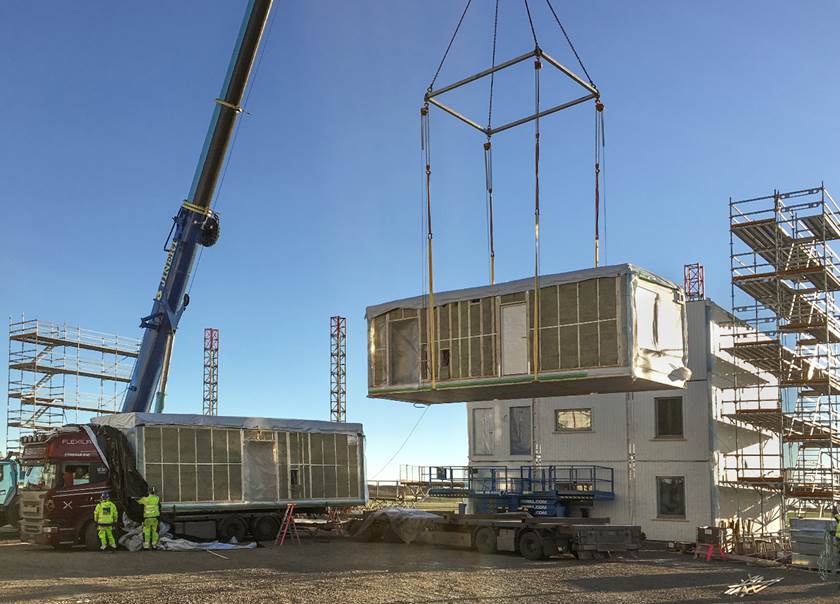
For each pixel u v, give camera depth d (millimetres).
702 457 32688
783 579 21766
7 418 44938
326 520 34125
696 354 33312
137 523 26453
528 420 37094
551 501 33031
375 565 22203
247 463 29469
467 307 24078
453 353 24141
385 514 29906
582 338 22000
